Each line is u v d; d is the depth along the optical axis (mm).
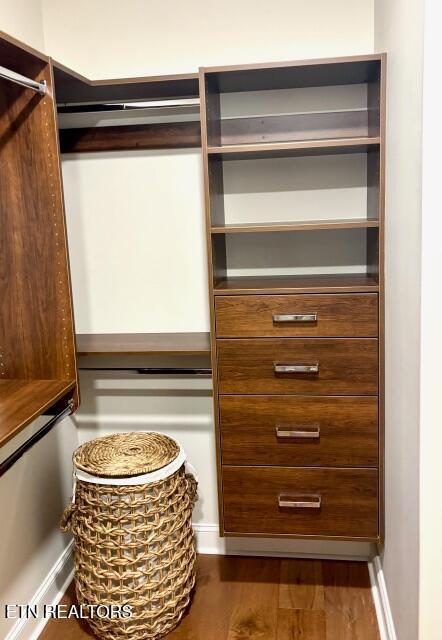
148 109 2307
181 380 2455
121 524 1949
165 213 2361
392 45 1768
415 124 1427
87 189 2379
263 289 2025
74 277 2447
